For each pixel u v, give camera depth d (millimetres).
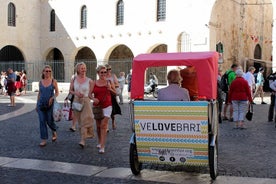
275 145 9328
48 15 38188
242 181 6367
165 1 30906
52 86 9328
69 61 36625
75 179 6617
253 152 8547
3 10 36062
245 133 11117
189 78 7133
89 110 9125
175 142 6359
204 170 7023
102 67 8531
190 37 29125
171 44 30344
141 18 32250
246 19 33594
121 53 37000
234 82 11883
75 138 10359
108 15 34156
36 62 37188
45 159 7988
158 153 6527
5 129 11812
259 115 15430
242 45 32750
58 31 37406
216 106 6625
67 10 36750
